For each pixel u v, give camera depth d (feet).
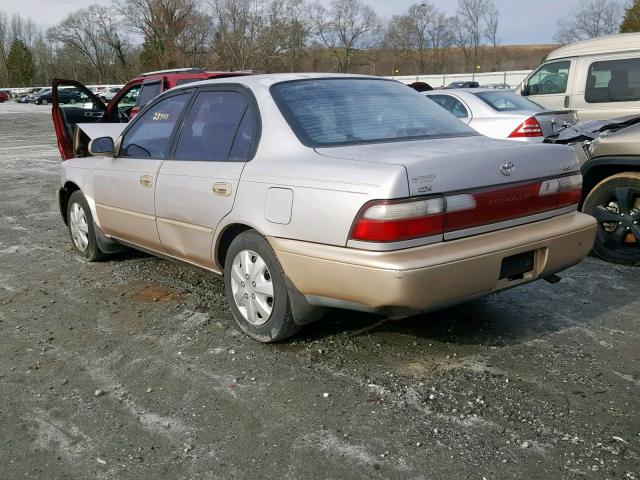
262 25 182.91
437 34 213.87
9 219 27.09
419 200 10.40
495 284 11.26
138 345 13.30
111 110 34.99
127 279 17.76
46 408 10.91
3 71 310.45
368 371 11.75
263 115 12.92
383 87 14.52
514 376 11.43
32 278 18.22
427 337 13.15
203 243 13.89
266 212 12.00
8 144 66.23
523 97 30.12
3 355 13.06
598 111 28.84
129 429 10.18
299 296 11.92
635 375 11.42
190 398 11.05
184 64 181.37
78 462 9.38
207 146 14.06
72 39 250.16
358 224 10.52
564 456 9.09
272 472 8.97
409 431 9.81
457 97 28.81
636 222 17.76
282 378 11.60
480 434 9.68
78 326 14.48
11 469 9.27
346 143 12.15
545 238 11.72
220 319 14.51
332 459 9.20
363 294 10.66
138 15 186.70
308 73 14.53
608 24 174.19
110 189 17.03
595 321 13.94
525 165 11.70
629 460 8.98
